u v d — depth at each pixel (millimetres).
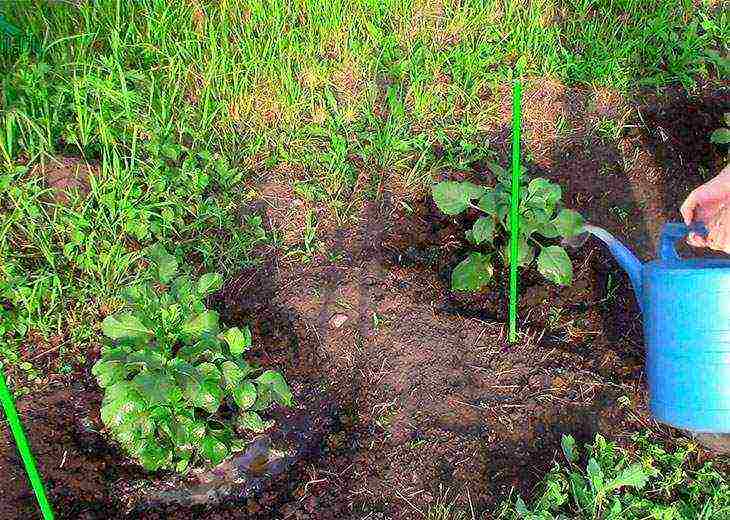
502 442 2561
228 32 3805
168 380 2279
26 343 2738
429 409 2654
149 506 2432
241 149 3404
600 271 3102
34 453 2445
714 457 2523
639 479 2338
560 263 2852
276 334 2867
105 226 2973
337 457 2545
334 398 2711
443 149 3523
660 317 2252
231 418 2641
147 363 2318
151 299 2512
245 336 2496
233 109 3527
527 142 3537
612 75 3715
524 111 3637
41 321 2754
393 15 3969
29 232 2924
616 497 2348
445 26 3926
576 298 3020
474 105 3639
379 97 3660
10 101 3266
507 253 2996
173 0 3834
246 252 3090
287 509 2402
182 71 3584
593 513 2328
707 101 3668
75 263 2916
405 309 2953
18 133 3184
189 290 2521
